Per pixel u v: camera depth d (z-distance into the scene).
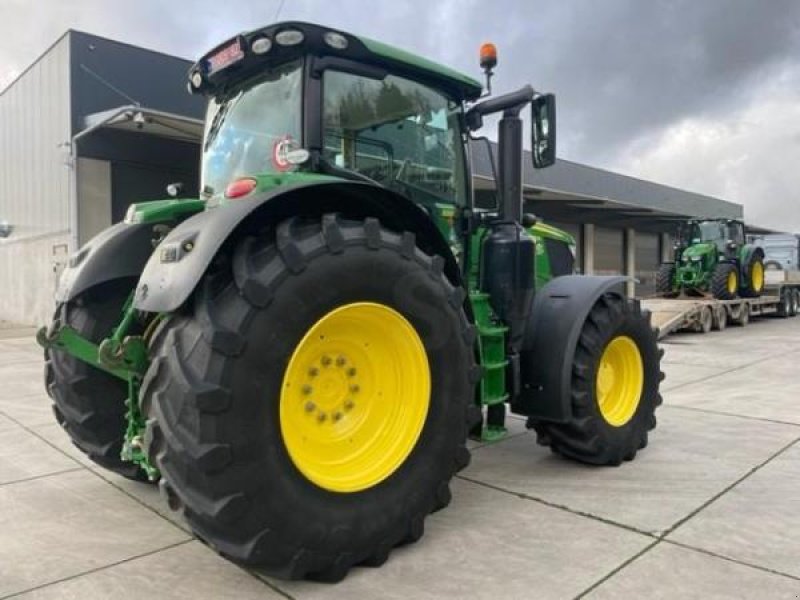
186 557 2.66
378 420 2.68
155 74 12.49
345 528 2.39
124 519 3.07
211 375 2.13
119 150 12.12
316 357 2.52
